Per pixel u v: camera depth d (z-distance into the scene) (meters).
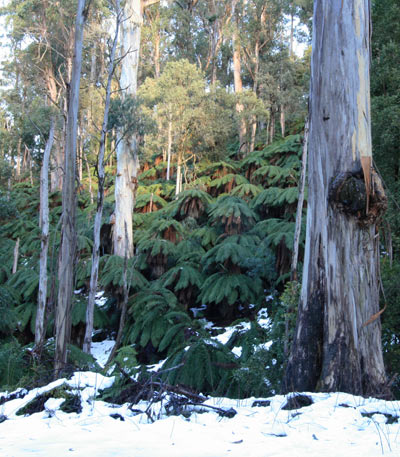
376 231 5.20
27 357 7.16
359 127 5.05
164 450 2.75
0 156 33.38
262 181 20.62
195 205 17.33
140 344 12.05
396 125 9.31
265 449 2.76
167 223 16.06
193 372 6.25
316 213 5.15
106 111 12.09
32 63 27.25
